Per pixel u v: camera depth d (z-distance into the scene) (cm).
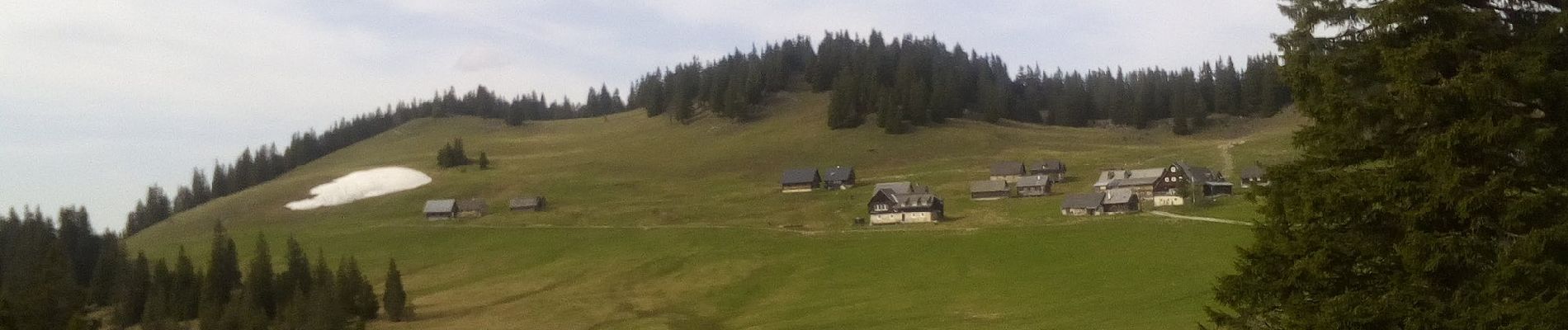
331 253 18588
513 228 19325
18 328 5656
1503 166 2150
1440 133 2184
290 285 13250
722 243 16262
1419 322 2172
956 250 14012
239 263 18538
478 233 19200
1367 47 2298
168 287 13362
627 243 17062
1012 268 12431
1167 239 13000
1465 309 2150
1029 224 15862
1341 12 2341
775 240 16225
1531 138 2036
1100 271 11444
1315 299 2439
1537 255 2006
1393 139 2325
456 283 15200
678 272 14462
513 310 12481
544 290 14038
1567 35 2091
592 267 15412
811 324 10225
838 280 12988
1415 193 2206
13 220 16838
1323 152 2406
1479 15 2139
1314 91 2434
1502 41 2156
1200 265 11044
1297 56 2442
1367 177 2283
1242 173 19012
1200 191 16788
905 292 11731
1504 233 2161
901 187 18475
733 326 10738
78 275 16638
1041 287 11069
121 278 13950
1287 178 2488
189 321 12962
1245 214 14262
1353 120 2284
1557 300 1953
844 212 19112
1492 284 2067
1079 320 8856
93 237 17812
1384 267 2330
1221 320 2723
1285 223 2478
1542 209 2045
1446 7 2169
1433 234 2172
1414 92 2139
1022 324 8975
